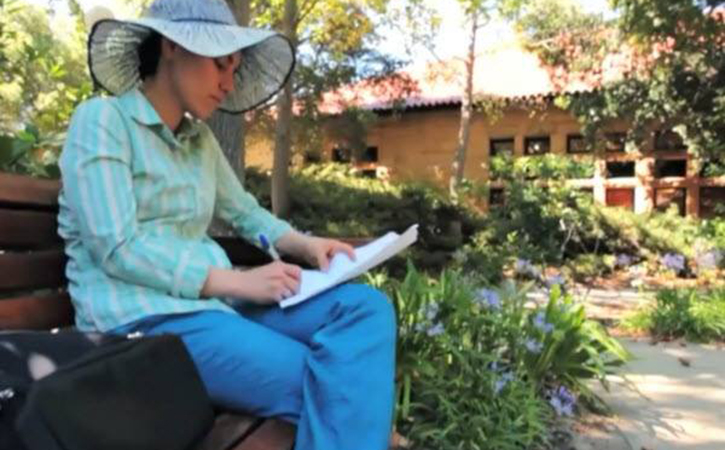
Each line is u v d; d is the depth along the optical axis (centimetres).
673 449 273
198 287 146
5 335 118
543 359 309
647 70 1071
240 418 141
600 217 1038
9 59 341
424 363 267
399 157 1431
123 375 109
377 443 134
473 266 722
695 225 1038
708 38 961
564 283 454
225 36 156
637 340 509
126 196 146
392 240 184
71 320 176
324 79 1243
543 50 1214
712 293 631
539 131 1322
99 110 150
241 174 413
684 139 1085
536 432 264
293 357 142
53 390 96
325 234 916
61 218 160
